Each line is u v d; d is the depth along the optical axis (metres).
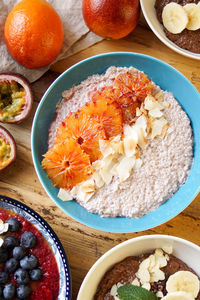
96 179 0.58
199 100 0.58
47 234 0.58
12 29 0.58
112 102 0.58
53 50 0.59
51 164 0.58
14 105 0.61
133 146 0.57
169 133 0.58
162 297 0.56
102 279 0.57
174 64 0.63
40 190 0.61
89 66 0.59
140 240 0.55
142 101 0.59
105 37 0.62
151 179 0.58
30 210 0.58
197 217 0.61
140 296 0.55
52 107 0.60
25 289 0.57
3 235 0.59
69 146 0.58
